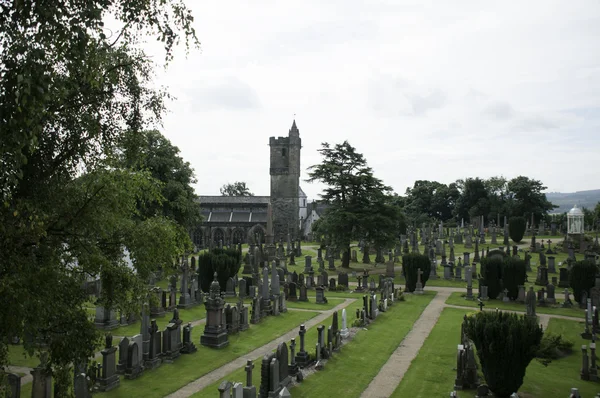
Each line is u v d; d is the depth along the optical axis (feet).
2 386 47.24
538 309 127.75
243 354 83.71
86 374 57.36
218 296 89.40
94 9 42.09
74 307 51.65
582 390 68.59
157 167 178.19
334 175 213.66
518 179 372.99
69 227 54.39
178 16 50.55
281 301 121.08
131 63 58.80
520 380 62.39
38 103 37.99
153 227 62.75
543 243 256.11
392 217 208.23
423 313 121.90
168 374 71.97
